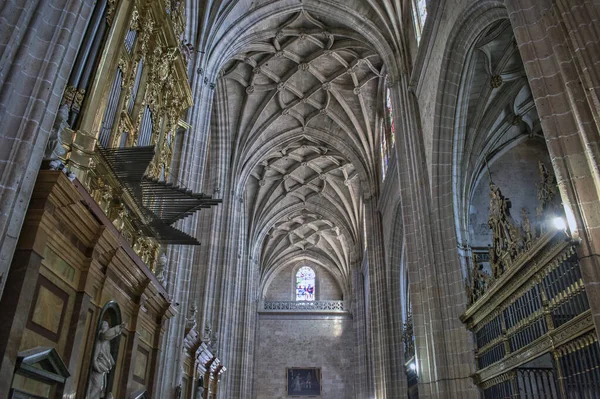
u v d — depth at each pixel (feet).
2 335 16.78
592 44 22.41
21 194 17.81
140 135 33.78
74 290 22.50
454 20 43.80
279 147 96.02
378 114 87.20
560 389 26.73
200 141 53.06
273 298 139.74
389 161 77.56
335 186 112.47
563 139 23.00
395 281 79.66
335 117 90.17
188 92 43.57
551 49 24.63
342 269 138.62
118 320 27.20
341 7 64.90
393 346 77.15
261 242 120.98
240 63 79.82
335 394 123.85
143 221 31.86
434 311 45.32
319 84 85.51
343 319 132.05
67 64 20.70
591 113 22.12
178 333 42.96
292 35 74.38
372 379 105.60
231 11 60.70
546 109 23.89
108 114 28.04
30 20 19.71
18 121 18.39
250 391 110.83
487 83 51.93
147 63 35.12
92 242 23.62
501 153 59.77
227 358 79.71
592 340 24.29
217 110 84.58
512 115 56.18
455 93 47.47
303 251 140.97
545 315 28.48
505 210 37.52
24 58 19.03
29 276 18.26
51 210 20.08
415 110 55.88
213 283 77.82
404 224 54.60
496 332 36.76
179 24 42.24
